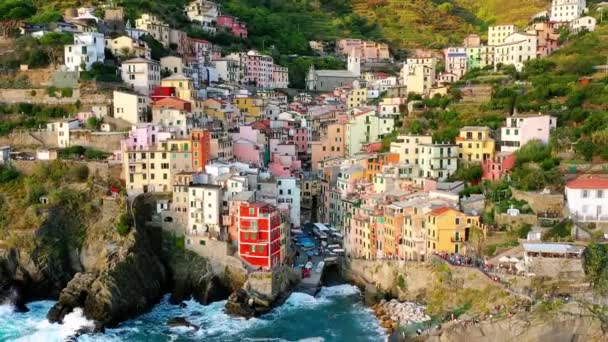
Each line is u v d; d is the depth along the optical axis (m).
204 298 169.62
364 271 175.38
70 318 154.50
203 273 174.75
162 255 181.88
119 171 196.25
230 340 143.00
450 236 156.62
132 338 145.75
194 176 185.50
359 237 183.25
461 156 194.12
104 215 181.75
